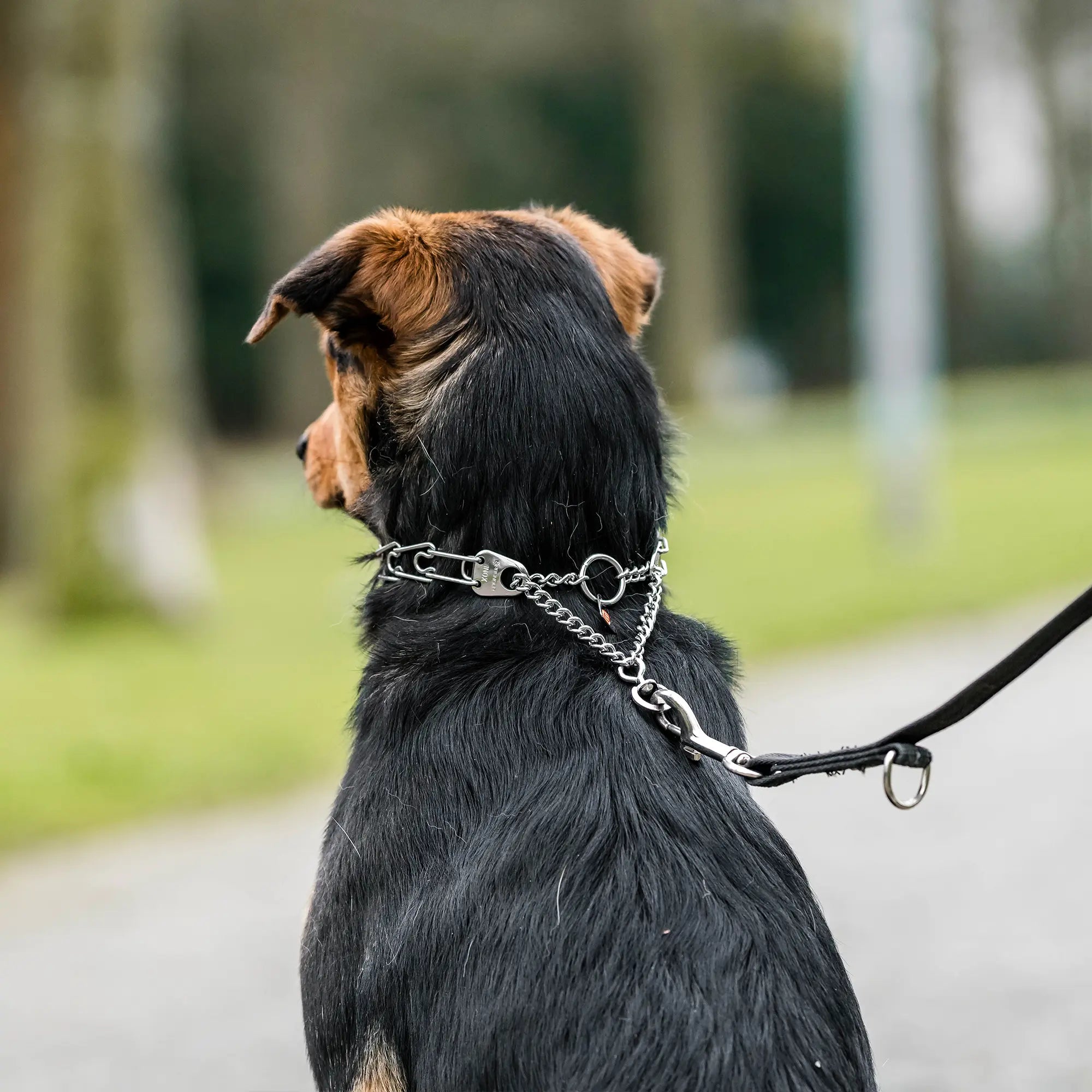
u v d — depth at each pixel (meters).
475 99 50.69
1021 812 8.84
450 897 2.91
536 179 54.38
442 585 3.35
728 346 51.03
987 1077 5.55
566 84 52.38
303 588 18.67
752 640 13.84
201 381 51.25
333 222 46.72
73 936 7.38
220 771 10.02
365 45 43.16
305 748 10.59
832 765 3.12
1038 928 7.02
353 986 3.00
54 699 12.24
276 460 42.09
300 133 42.81
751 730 10.99
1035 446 33.44
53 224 16.12
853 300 60.53
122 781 9.80
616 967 2.74
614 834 2.93
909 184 19.45
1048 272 60.38
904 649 13.97
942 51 53.28
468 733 3.11
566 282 3.43
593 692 3.16
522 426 3.28
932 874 7.82
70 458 16.05
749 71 49.34
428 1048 2.84
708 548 20.12
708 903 2.84
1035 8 52.12
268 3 40.94
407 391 3.39
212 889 8.00
